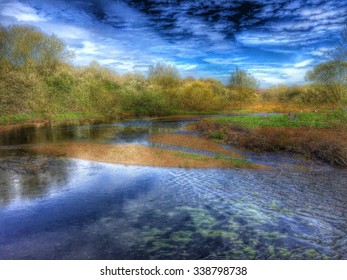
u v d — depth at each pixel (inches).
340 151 562.6
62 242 254.2
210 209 332.5
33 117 1323.8
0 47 1423.5
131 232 274.7
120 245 249.9
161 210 328.5
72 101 1552.7
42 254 233.0
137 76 2143.2
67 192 383.6
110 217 308.0
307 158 605.0
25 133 938.1
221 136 840.9
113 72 1961.1
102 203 347.3
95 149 672.4
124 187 407.5
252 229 283.1
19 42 1480.1
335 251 242.5
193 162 555.2
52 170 491.2
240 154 650.8
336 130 801.6
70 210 325.1
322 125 919.0
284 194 382.3
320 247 249.3
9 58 1460.4
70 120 1368.1
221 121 1128.2
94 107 1601.9
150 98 1755.7
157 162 553.9
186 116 1611.7
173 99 1934.1
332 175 474.0
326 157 579.5
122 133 955.3
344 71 1147.3
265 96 2226.9
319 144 626.5
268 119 1193.4
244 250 243.6
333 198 366.9
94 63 1915.6
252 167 524.7
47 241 255.6
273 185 420.8
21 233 269.9
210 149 703.7
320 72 1316.4
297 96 1959.9
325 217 311.0
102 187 406.0
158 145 741.9
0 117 1213.1
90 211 323.0
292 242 257.9
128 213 319.0
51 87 1485.0
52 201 351.3
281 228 285.9
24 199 356.2
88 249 242.4
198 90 1987.0
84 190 392.2
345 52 1128.2
